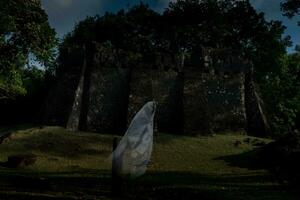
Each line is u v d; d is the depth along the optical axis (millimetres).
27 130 31625
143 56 37875
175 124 35094
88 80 36031
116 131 34469
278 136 35969
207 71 37031
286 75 46375
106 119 34938
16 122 42688
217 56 37688
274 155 24250
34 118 41000
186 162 25859
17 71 27406
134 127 10586
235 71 37719
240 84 37219
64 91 35781
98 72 36156
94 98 35375
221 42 45969
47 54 26031
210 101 36094
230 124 35781
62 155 27016
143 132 10562
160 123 34906
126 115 34000
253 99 36938
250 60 40469
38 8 24984
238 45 45938
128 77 36344
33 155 23125
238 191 15664
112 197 12328
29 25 24812
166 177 20094
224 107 36156
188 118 33688
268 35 44969
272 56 44625
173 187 16594
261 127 35719
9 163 21875
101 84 35844
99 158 26969
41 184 14547
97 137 31359
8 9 23469
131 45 46656
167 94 35875
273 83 45500
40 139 29828
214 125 35469
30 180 14844
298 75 47781
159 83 36000
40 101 43562
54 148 28281
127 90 35938
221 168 24156
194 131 33094
